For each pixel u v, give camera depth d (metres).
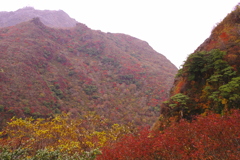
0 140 10.56
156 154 6.87
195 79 12.61
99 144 12.09
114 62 105.12
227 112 8.86
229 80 9.94
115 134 13.54
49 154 6.03
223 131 5.63
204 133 5.94
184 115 11.48
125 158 6.85
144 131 9.73
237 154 4.84
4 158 5.51
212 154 5.35
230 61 10.57
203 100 11.13
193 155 5.49
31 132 12.46
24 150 6.17
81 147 11.50
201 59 11.98
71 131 13.20
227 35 12.89
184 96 11.52
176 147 6.27
